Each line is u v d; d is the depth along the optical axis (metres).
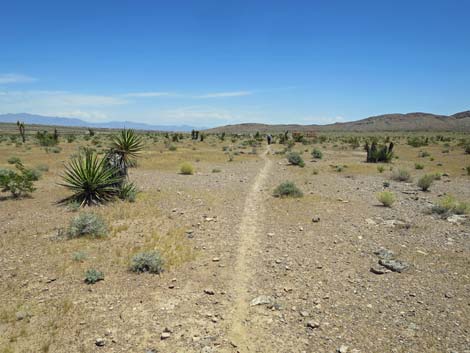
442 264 8.27
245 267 8.02
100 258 8.18
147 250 8.70
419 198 16.25
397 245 9.58
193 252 8.83
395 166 30.25
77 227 9.84
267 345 5.18
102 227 10.07
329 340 5.32
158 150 44.62
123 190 14.80
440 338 5.36
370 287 7.09
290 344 5.22
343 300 6.55
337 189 18.30
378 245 9.59
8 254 8.36
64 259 8.09
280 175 23.72
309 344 5.22
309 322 5.70
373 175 24.45
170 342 5.18
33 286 6.77
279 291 6.88
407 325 5.72
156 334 5.37
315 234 10.53
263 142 71.00
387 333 5.50
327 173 25.22
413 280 7.41
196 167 27.81
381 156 34.06
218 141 72.44
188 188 17.84
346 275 7.66
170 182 19.78
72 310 5.92
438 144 64.56
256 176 22.98
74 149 42.38
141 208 13.19
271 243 9.68
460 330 5.57
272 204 14.36
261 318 5.90
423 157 39.03
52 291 6.58
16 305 6.02
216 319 5.82
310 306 6.32
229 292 6.80
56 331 5.32
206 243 9.56
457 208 13.43
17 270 7.45
